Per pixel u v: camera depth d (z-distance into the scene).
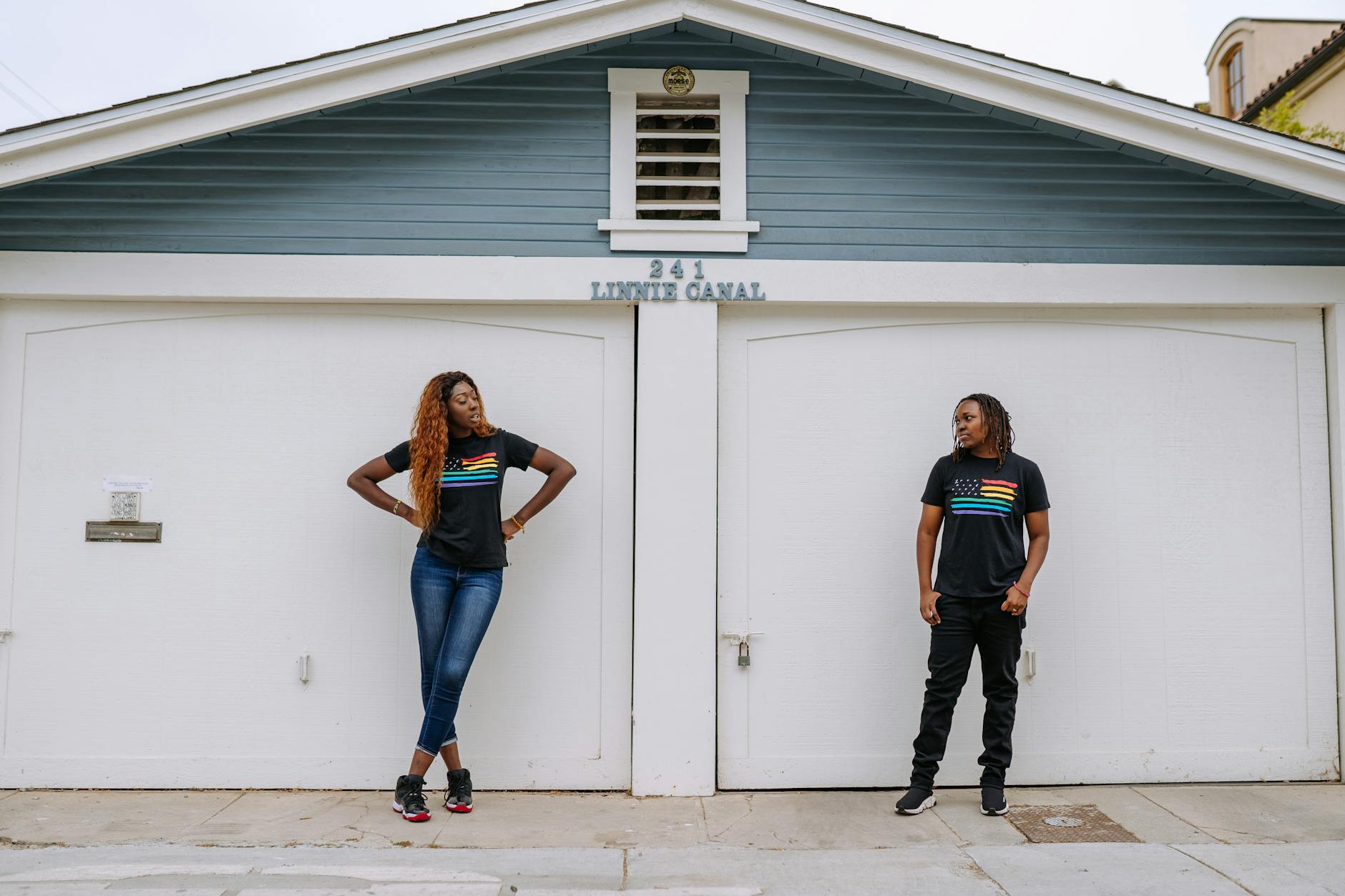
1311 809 4.62
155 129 4.62
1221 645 5.05
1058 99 4.75
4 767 4.81
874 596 5.00
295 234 4.89
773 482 5.02
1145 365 5.13
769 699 4.96
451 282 4.89
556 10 4.59
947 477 4.62
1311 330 5.15
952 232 5.01
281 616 4.91
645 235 4.93
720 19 4.69
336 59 4.56
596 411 4.99
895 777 4.95
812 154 5.00
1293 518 5.10
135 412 4.93
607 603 4.94
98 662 4.86
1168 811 4.60
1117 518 5.08
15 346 4.92
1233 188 5.05
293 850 4.06
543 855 4.02
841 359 5.06
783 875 3.84
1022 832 4.34
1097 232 5.02
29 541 4.88
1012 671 4.53
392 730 4.90
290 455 4.95
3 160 4.56
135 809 4.57
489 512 4.47
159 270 4.85
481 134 4.94
